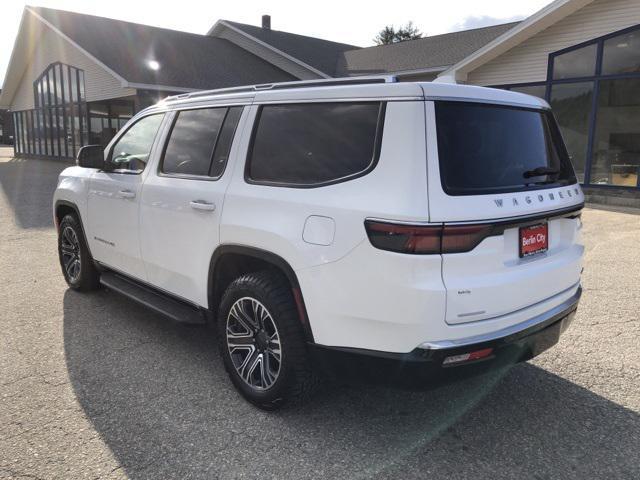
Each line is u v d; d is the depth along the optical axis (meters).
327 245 2.63
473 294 2.47
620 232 8.76
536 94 14.20
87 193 4.75
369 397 3.32
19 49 26.31
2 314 4.66
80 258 5.09
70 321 4.51
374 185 2.52
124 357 3.82
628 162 12.83
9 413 3.04
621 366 3.72
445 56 19.97
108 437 2.83
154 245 3.87
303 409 3.15
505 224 2.56
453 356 2.47
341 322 2.63
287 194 2.88
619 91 12.80
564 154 3.27
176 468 2.59
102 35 21.80
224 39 27.31
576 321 4.57
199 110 3.74
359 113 2.71
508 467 2.62
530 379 3.54
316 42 27.84
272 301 2.89
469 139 2.62
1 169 21.52
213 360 3.80
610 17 12.58
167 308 3.78
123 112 23.47
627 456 2.71
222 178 3.31
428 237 2.36
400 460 2.68
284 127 3.07
